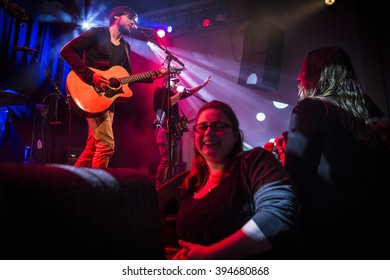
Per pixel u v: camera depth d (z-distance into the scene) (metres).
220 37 6.28
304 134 1.28
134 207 0.75
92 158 3.05
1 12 4.85
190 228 1.30
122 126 5.84
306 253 1.14
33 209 0.57
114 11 3.16
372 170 1.25
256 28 5.53
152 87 6.29
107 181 0.72
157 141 4.09
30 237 0.55
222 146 1.40
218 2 5.83
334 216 1.21
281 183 1.13
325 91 1.41
